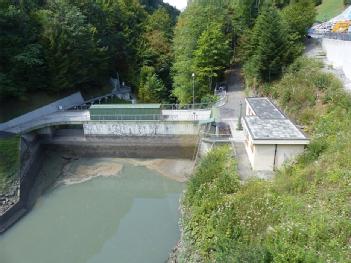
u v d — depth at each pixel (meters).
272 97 37.84
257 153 25.11
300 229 14.84
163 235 26.42
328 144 22.95
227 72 54.75
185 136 38.91
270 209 17.66
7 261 24.23
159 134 39.28
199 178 25.27
